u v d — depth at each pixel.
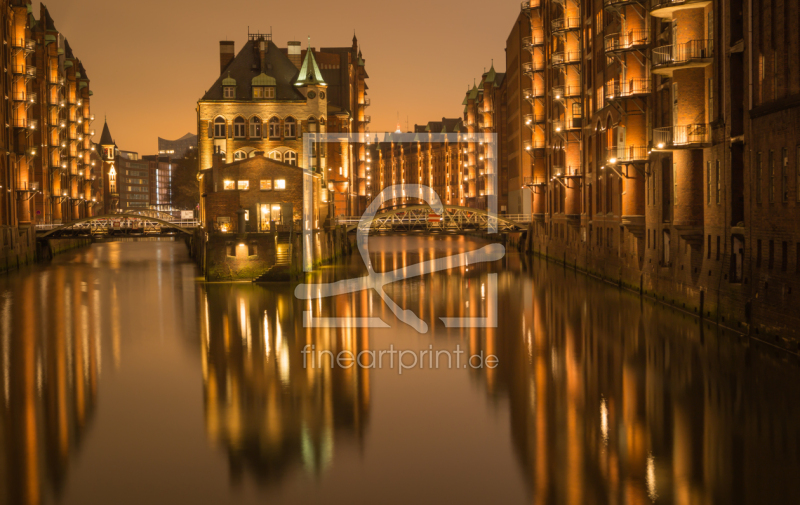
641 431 21.52
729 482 17.98
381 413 23.69
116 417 23.56
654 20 43.16
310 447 20.81
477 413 23.53
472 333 36.56
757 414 22.59
